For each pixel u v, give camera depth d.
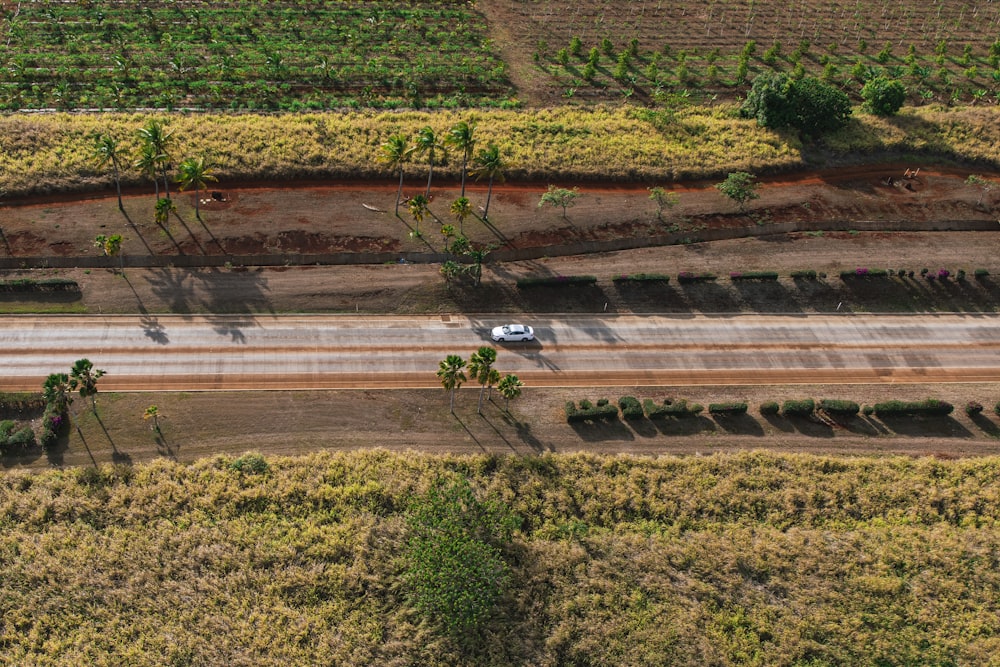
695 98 140.88
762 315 101.50
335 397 87.19
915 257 109.38
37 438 79.88
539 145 123.62
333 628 68.38
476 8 164.25
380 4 160.25
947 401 92.00
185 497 75.94
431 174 112.31
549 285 100.88
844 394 92.25
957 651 69.81
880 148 129.25
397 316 96.88
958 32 172.88
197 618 67.88
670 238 109.44
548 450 83.81
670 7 173.50
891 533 78.44
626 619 70.62
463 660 67.31
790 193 120.12
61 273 96.31
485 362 81.00
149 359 88.19
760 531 78.12
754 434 87.25
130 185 109.44
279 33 147.75
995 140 132.50
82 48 136.88
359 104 131.25
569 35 158.38
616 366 93.50
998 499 81.38
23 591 68.69
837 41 165.25
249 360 89.56
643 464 82.81
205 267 99.50
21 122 115.19
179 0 154.25
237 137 118.25
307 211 108.62
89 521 74.00
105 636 66.31
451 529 70.94
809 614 71.75
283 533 74.50
